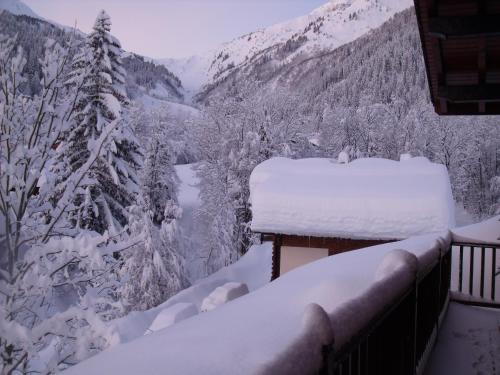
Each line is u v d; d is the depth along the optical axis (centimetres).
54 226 786
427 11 559
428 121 5494
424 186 1784
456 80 758
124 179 2434
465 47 623
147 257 2469
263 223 1800
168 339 179
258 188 1900
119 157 2442
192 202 4716
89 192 2112
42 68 759
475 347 460
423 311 393
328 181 1922
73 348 632
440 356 439
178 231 2836
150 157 3394
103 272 749
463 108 874
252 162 3691
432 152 5494
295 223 1770
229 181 3681
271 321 213
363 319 169
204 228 3612
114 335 626
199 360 138
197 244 3612
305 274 402
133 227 2358
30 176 734
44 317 673
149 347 165
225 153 3772
